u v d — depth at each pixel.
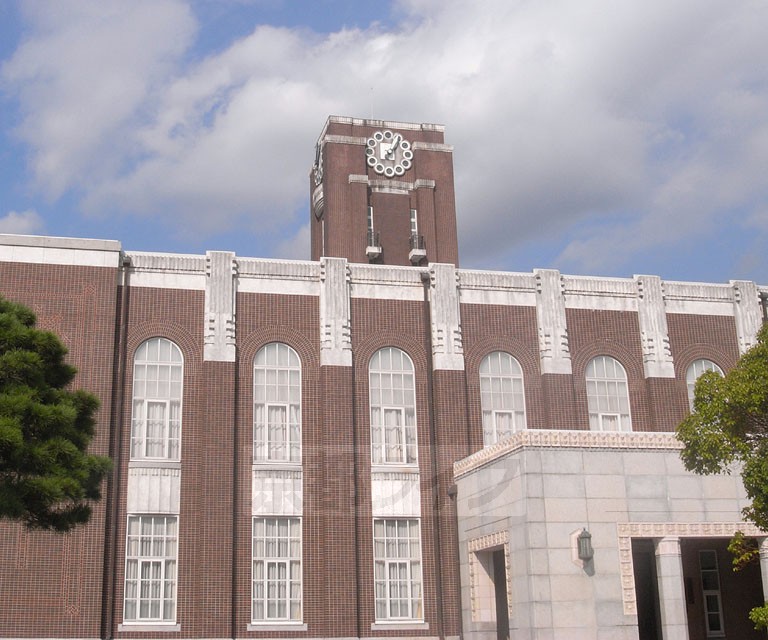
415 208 51.09
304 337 35.28
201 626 31.53
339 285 35.81
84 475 20.53
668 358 38.19
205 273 34.91
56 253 33.31
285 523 33.38
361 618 32.88
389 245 50.22
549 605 28.30
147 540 32.25
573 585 28.64
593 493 29.55
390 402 35.41
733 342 39.38
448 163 52.19
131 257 34.34
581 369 37.44
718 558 35.56
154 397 33.53
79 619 30.55
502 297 37.47
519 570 29.20
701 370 38.84
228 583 32.03
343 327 35.41
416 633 32.91
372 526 33.81
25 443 19.52
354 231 49.53
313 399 34.78
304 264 35.94
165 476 32.84
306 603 32.72
